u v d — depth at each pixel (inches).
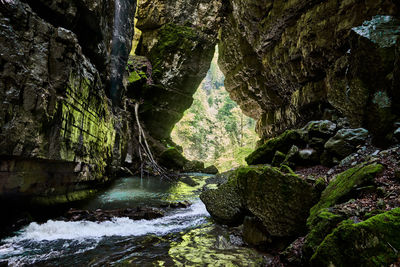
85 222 248.5
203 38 815.7
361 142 229.5
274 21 472.1
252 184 207.2
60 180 267.6
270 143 359.6
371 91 224.8
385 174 146.3
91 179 355.6
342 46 344.2
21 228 208.8
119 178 560.1
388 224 98.7
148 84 809.5
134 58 829.8
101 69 414.0
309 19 390.6
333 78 307.0
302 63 442.6
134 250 183.3
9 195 196.7
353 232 100.7
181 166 834.2
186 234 225.9
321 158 268.4
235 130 1974.7
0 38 180.7
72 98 266.8
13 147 187.6
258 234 191.0
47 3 240.4
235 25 693.3
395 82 191.9
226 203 250.2
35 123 205.5
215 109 2363.4
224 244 195.8
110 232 229.3
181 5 793.6
